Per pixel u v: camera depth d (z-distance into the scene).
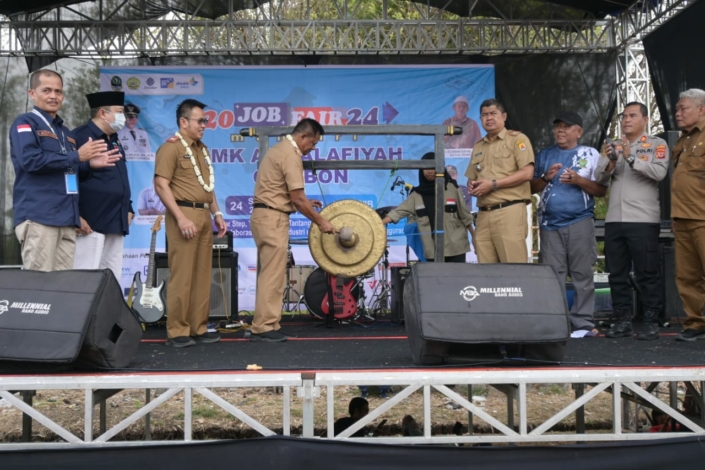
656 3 8.16
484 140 5.32
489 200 5.14
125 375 3.18
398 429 5.60
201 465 3.06
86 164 4.96
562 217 5.36
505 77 9.13
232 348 4.53
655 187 5.11
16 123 4.37
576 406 3.22
